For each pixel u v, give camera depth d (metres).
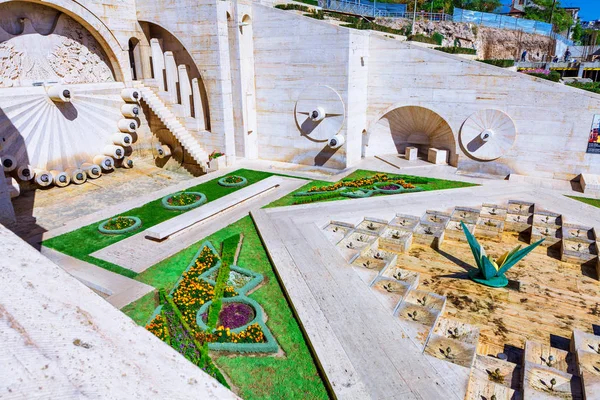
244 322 10.52
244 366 9.05
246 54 24.20
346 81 22.05
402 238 14.98
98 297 2.36
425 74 22.72
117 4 23.41
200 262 13.50
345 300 11.07
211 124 24.36
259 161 26.02
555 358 9.03
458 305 11.75
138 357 2.07
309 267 12.87
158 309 10.90
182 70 24.48
